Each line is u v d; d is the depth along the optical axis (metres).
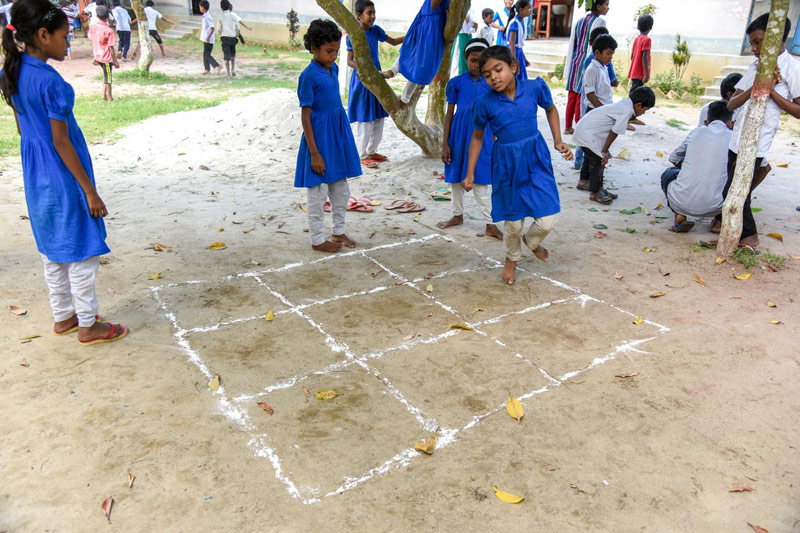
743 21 11.66
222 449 2.90
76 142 3.36
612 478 2.76
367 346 3.79
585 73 7.36
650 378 3.49
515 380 3.46
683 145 5.90
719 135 5.34
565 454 2.90
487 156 5.20
